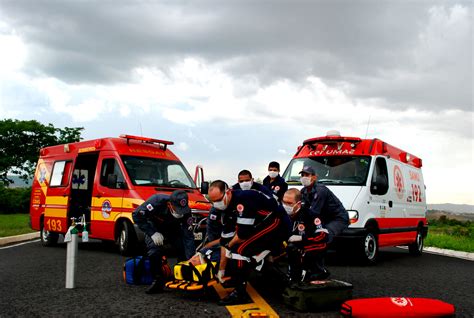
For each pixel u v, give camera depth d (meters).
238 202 5.55
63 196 12.48
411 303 4.99
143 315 5.07
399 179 11.53
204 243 7.10
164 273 6.59
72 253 6.64
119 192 10.69
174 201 6.65
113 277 7.57
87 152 12.13
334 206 7.35
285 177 10.90
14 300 5.83
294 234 6.58
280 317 5.05
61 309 5.34
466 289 7.01
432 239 16.16
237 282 5.64
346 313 4.88
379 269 9.09
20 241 15.15
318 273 6.74
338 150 10.75
